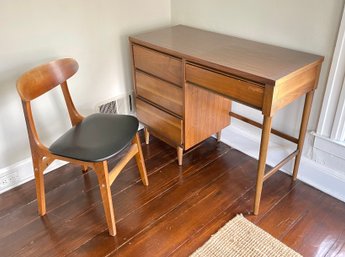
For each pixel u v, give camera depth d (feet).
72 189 6.37
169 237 5.28
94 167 4.89
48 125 6.61
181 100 6.01
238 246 5.07
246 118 6.72
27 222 5.63
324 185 6.07
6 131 6.05
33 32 5.74
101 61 6.90
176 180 6.53
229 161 7.04
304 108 5.57
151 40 6.26
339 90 5.21
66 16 6.04
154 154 7.32
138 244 5.18
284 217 5.58
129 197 6.12
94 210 5.86
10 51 5.59
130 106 7.88
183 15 7.36
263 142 4.99
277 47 5.77
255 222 5.51
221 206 5.87
